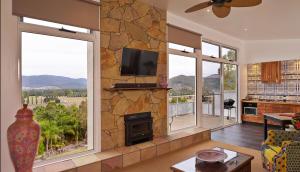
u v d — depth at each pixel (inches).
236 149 164.9
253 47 278.8
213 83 239.1
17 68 102.0
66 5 117.4
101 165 119.8
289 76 251.3
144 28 157.8
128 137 145.2
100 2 133.1
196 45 204.1
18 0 100.4
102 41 134.1
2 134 93.4
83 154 127.6
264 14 174.2
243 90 283.0
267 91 268.2
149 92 161.8
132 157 134.1
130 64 147.6
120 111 143.6
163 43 171.8
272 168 103.2
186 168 88.5
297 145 94.3
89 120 134.9
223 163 93.1
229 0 101.8
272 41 266.4
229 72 265.3
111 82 138.8
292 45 254.5
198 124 209.2
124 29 145.3
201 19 192.7
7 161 94.0
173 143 160.6
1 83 93.4
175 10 171.8
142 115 155.4
